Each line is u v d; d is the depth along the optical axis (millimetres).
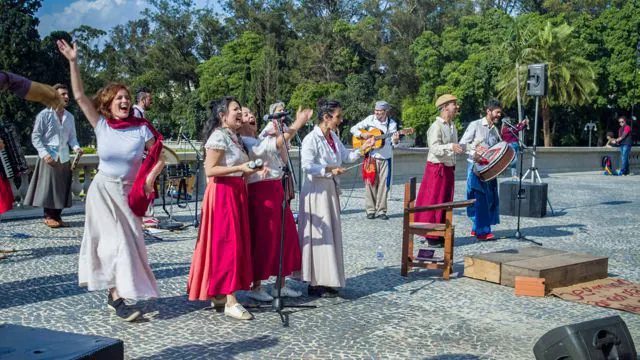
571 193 15680
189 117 62594
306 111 5293
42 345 2701
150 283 4977
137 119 5020
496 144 8469
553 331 3398
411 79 57156
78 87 4762
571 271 6383
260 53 61531
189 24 71688
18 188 10758
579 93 43000
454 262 7492
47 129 9039
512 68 42406
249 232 5301
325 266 5688
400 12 59969
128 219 4906
